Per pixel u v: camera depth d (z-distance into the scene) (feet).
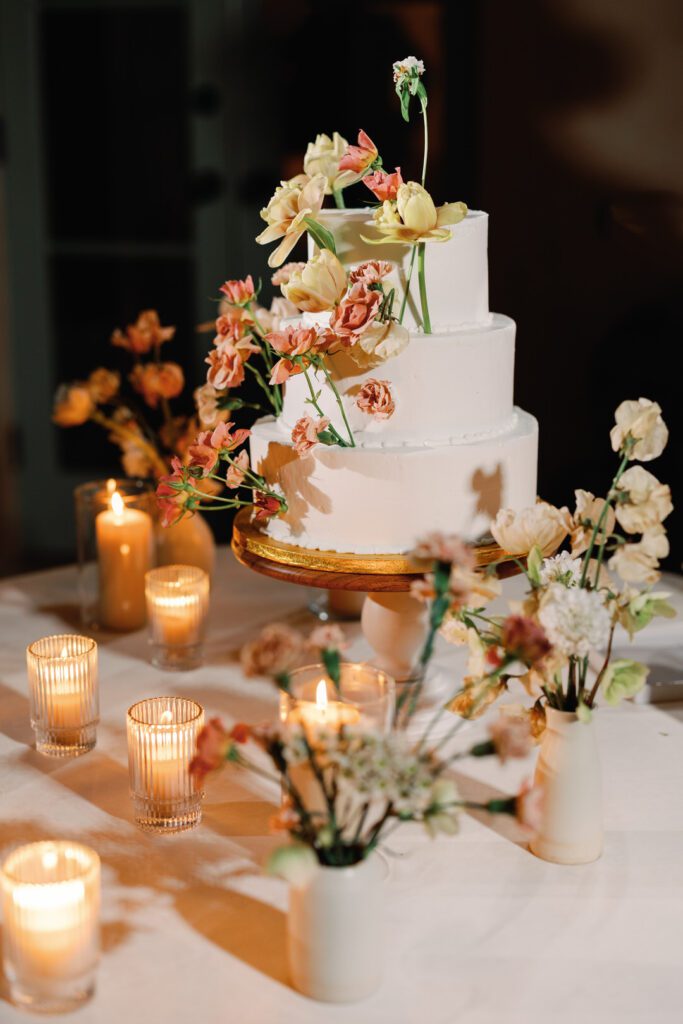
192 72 10.03
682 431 8.34
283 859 2.95
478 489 4.44
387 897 3.70
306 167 4.56
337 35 9.65
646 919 3.60
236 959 3.42
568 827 3.84
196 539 5.99
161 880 3.78
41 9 10.09
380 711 3.44
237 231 10.34
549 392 8.76
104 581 5.68
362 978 3.24
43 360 10.78
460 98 9.08
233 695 5.06
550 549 3.83
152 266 10.70
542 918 3.60
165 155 10.52
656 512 3.69
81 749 4.58
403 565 4.33
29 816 4.15
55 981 3.16
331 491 4.43
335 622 5.76
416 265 4.42
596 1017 3.20
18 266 10.59
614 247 8.32
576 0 8.19
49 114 10.45
